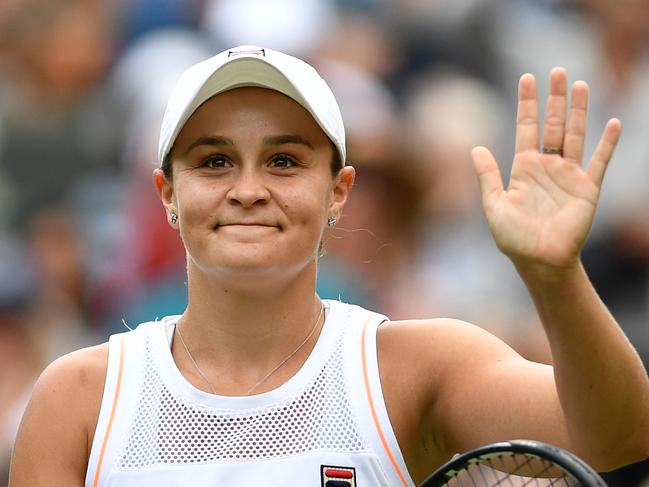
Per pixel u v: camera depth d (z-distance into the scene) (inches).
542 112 1512.1
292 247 531.2
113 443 540.1
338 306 563.8
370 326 554.6
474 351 543.8
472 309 1168.8
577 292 485.7
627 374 490.6
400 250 1199.6
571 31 1545.3
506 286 1220.5
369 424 535.2
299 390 539.2
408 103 1430.9
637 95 1475.1
